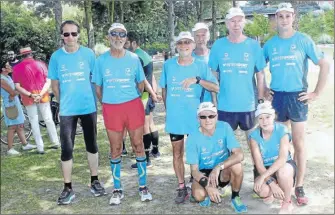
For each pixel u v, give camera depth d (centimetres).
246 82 397
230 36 398
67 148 410
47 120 629
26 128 748
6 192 455
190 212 385
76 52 405
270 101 404
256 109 402
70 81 401
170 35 1230
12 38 1270
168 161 548
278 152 384
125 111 391
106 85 387
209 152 384
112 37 375
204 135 381
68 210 403
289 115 393
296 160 402
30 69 585
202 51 441
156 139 558
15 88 588
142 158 412
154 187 454
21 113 615
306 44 381
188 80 383
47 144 664
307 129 644
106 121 394
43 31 1355
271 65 396
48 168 542
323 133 616
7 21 1275
